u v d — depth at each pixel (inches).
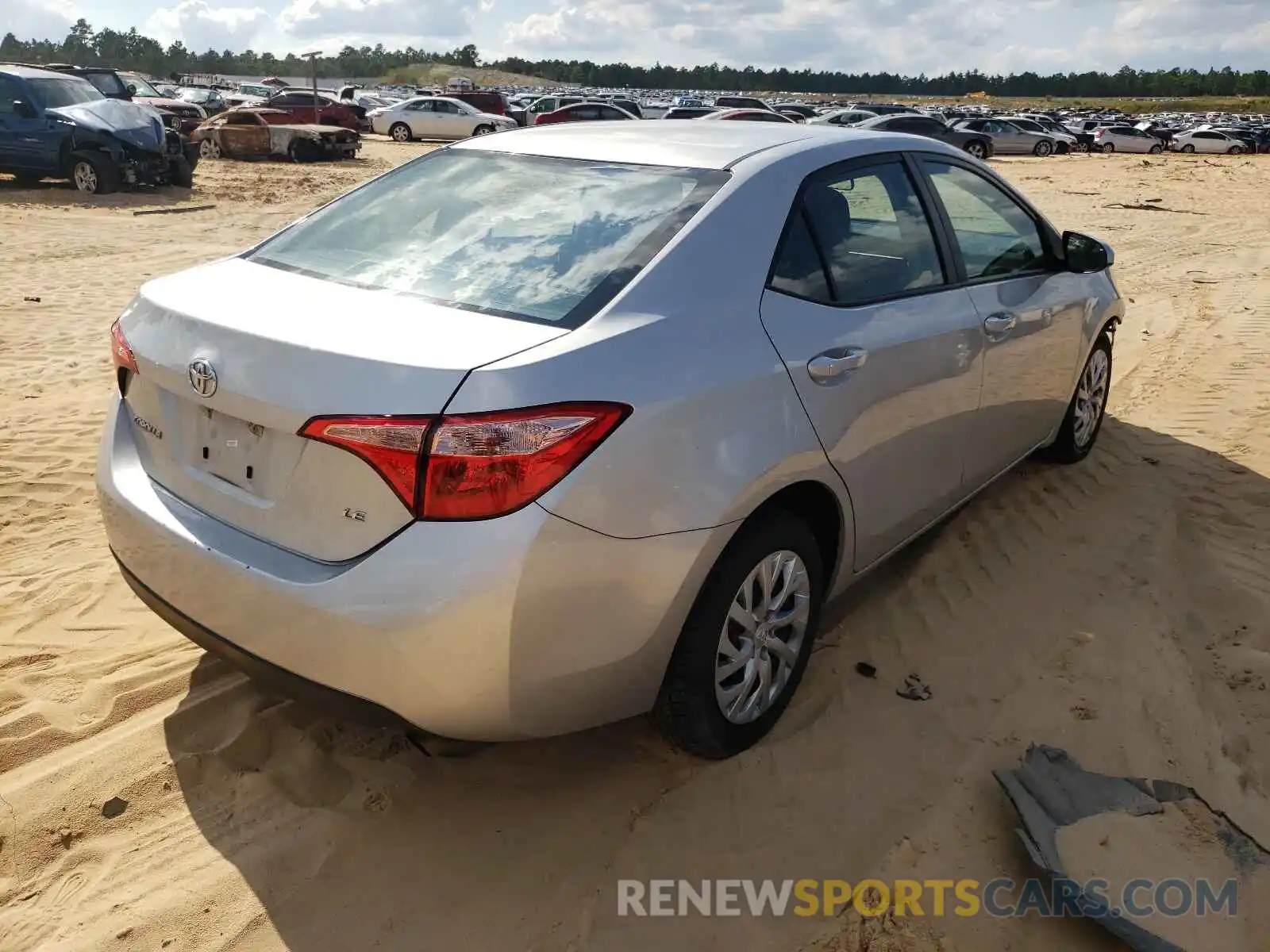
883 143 139.6
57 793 110.3
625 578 94.0
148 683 129.1
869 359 119.2
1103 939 93.1
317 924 95.7
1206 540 167.8
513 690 91.8
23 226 505.0
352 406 88.7
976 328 141.7
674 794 111.5
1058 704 125.4
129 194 643.5
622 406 92.6
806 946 92.7
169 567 102.7
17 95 619.8
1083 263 169.5
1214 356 286.4
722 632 105.8
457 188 126.7
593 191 119.0
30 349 286.5
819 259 120.0
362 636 89.2
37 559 163.5
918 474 136.1
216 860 102.5
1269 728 122.0
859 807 109.3
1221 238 550.9
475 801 110.9
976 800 109.3
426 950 93.2
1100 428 221.9
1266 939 92.0
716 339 103.6
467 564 86.9
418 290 105.9
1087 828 103.2
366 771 114.8
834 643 139.7
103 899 98.0
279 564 94.6
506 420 87.0
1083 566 160.4
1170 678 130.2
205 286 111.1
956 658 136.3
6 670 131.8
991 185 161.2
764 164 120.2
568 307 100.6
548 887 99.9
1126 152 1710.1
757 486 103.1
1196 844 102.1
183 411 104.8
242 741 118.2
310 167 874.1
